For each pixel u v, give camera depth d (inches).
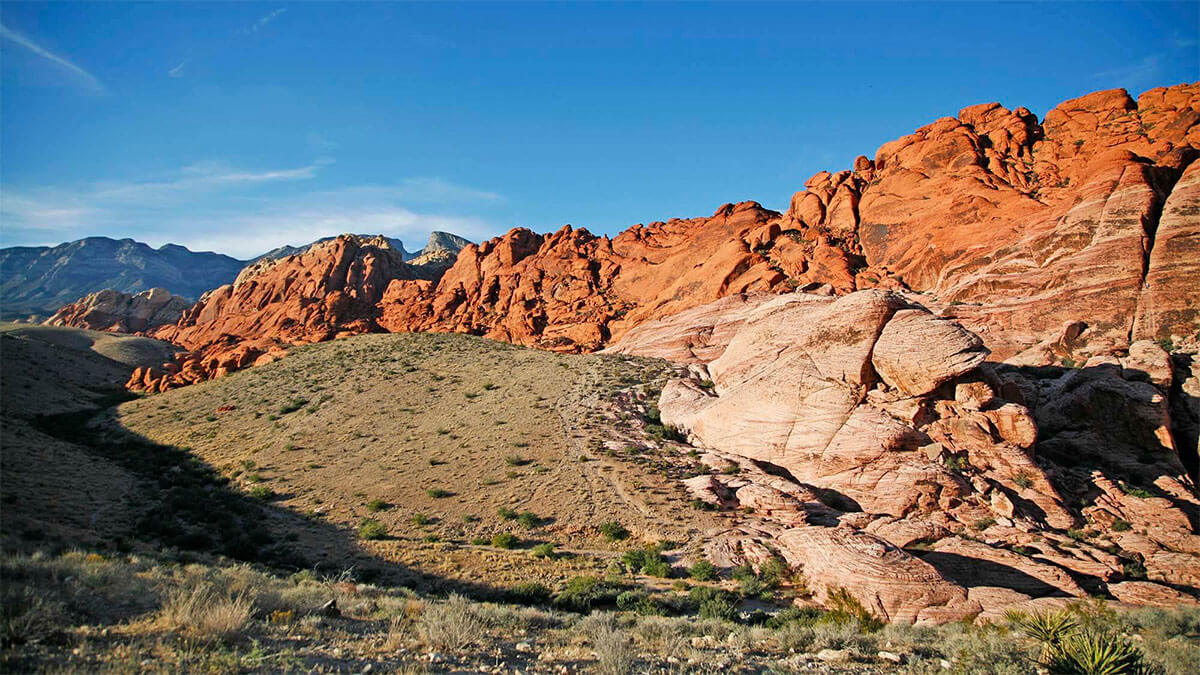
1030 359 1982.0
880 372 1664.6
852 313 1747.0
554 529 1419.8
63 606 400.5
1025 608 919.0
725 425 1833.2
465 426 2143.2
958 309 2258.9
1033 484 1418.6
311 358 3351.4
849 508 1496.1
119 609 435.8
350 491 1694.1
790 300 2192.4
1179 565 1176.8
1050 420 1696.6
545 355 3100.4
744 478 1595.7
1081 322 1995.6
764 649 581.0
